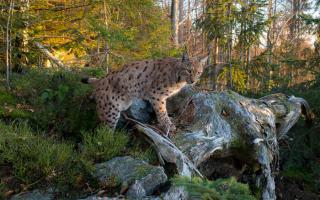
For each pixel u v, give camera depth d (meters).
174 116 6.67
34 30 8.59
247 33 9.63
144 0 9.12
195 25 10.73
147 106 6.60
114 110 5.83
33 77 7.21
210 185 3.14
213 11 9.71
